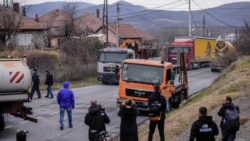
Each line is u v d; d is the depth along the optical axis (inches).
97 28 3799.2
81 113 973.8
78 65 1852.9
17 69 724.0
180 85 1102.4
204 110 423.5
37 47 2212.1
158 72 961.5
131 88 960.9
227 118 524.4
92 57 2100.1
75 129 788.0
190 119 737.0
